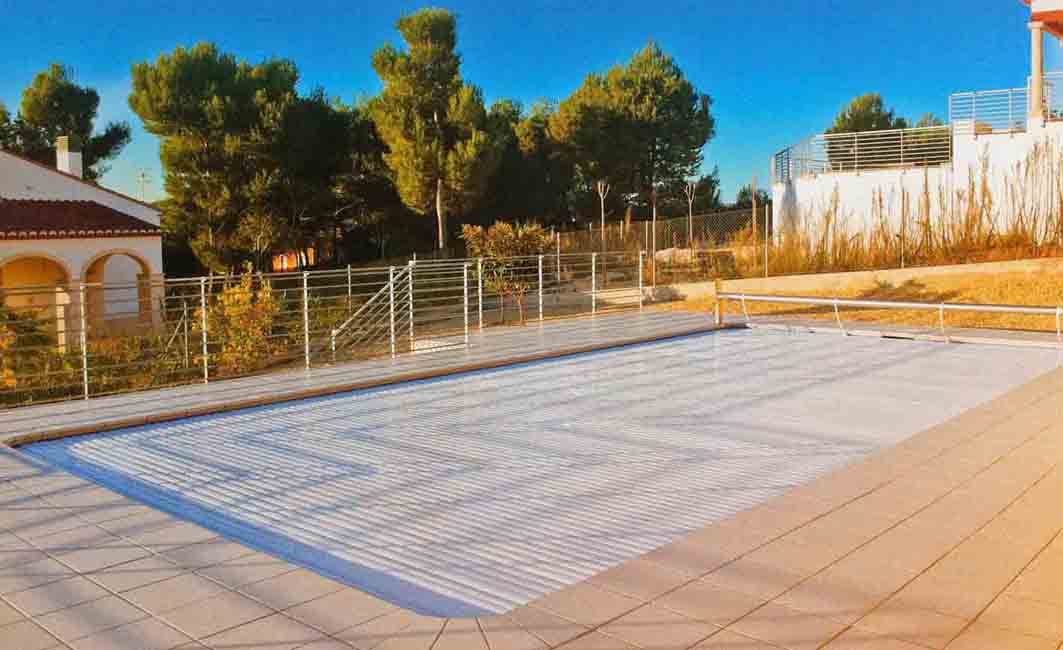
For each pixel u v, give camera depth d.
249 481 6.15
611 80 35.50
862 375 10.22
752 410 8.43
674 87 34.97
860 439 7.26
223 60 27.45
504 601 4.08
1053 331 13.11
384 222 31.34
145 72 25.95
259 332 12.84
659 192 36.34
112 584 4.12
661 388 9.62
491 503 5.59
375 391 9.63
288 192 28.02
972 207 18.67
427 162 24.59
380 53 25.17
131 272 23.45
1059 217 17.81
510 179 31.80
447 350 12.27
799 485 5.97
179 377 12.09
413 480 6.13
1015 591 3.91
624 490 5.87
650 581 4.07
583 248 22.27
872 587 3.97
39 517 5.18
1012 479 5.70
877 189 19.61
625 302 18.84
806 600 3.83
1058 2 17.77
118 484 6.12
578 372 10.77
